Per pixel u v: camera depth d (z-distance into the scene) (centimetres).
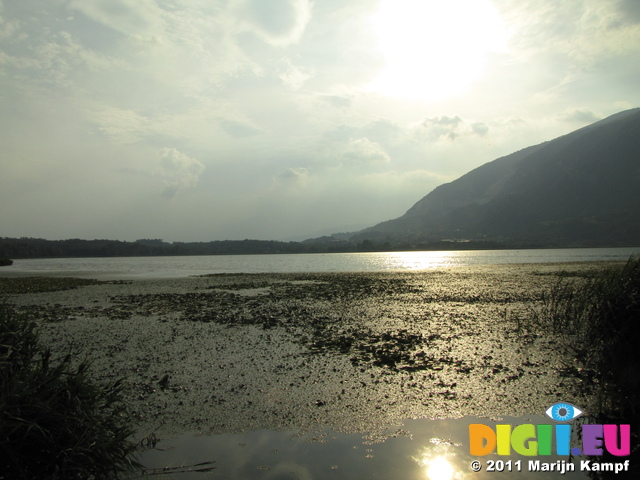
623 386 915
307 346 1287
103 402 795
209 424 746
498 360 1103
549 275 4041
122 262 12875
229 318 1839
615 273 1270
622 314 1083
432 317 1769
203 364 1109
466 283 3388
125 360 1161
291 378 980
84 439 547
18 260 16088
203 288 3409
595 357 1107
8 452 490
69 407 575
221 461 620
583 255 11131
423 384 926
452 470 594
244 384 945
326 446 663
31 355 660
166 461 621
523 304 2097
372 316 1825
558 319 1538
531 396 857
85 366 673
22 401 539
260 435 703
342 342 1327
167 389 921
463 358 1123
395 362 1094
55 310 2181
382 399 845
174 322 1764
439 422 745
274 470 591
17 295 3009
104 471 546
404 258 13188
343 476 575
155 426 741
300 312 1981
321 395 872
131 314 2008
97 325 1711
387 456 630
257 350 1249
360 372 1015
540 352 1178
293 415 777
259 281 4078
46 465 520
